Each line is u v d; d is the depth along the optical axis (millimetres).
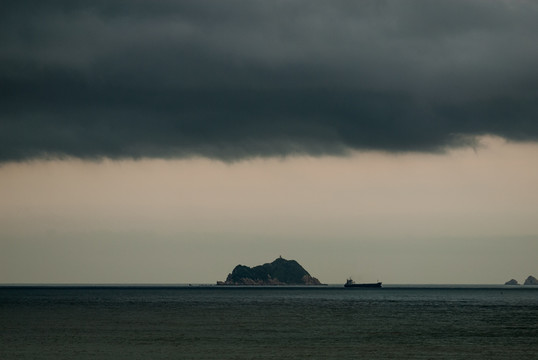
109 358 115625
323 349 129000
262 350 127188
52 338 147625
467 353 123688
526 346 134375
